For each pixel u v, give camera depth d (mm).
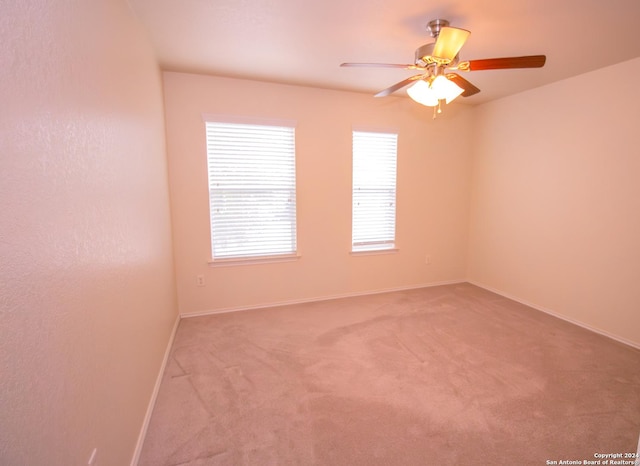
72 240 998
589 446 1640
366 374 2273
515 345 2693
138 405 1655
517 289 3775
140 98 1998
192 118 3078
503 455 1589
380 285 4102
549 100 3299
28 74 793
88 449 1062
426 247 4273
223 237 3344
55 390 872
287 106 3357
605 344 2707
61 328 915
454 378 2225
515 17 2018
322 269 3775
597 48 2445
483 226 4215
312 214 3639
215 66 2863
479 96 3777
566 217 3191
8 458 682
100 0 1338
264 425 1787
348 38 2332
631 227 2682
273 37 2314
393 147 3926
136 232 1762
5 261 688
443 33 1657
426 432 1737
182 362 2428
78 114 1082
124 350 1464
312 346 2676
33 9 822
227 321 3182
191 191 3168
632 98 2639
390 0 1845
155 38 2318
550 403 1962
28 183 781
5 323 684
